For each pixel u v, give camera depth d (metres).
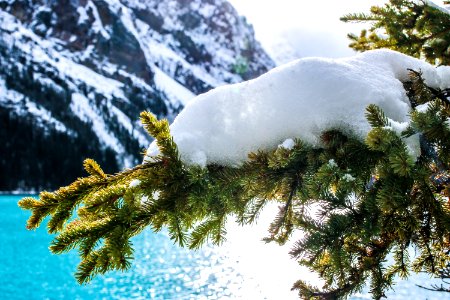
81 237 1.51
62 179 104.50
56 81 143.12
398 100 1.82
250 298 24.20
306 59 1.88
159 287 28.52
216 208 1.76
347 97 1.79
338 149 1.75
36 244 46.91
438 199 1.78
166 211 1.59
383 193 1.63
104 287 28.73
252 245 47.09
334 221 1.73
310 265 1.91
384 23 3.05
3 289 28.14
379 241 1.98
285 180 1.79
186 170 1.68
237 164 1.79
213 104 1.83
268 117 1.80
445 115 1.63
